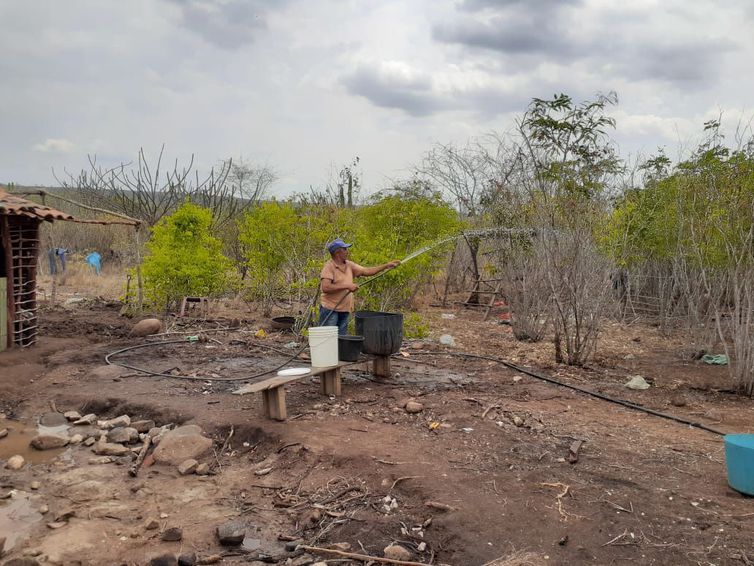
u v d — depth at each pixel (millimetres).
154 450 6082
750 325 8914
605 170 9219
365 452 5609
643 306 14250
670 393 8023
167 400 7477
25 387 8477
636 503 4590
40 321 12742
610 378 8852
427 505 4641
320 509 4820
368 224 14117
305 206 13516
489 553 3986
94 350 10148
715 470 5277
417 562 3988
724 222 9219
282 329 12305
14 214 9789
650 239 12047
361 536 4395
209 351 10312
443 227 13977
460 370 9055
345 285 8031
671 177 11227
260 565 4141
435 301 16781
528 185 10031
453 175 15922
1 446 6504
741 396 8000
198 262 12891
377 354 8094
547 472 5180
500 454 5609
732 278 9078
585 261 9531
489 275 17016
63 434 6809
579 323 9547
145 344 10703
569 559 3883
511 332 12617
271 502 5074
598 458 5520
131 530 4660
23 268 10492
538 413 6895
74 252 24703
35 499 5219
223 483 5480
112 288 18547
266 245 13516
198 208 13359
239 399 7492
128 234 21406
